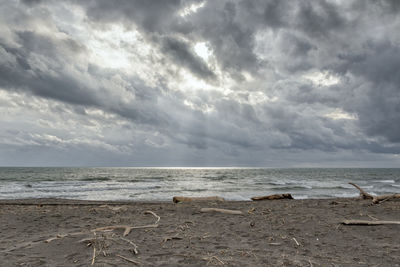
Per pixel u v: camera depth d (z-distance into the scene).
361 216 7.15
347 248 4.41
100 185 31.45
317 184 34.91
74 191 24.05
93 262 3.50
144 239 4.86
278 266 3.54
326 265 3.60
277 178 54.50
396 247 4.41
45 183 33.91
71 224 6.38
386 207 8.70
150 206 10.38
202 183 36.81
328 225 6.07
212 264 3.57
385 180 47.34
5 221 6.81
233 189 26.34
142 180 44.47
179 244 4.57
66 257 3.71
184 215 7.77
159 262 3.61
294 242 4.80
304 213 7.86
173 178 52.91
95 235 4.87
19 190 24.56
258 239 5.02
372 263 3.69
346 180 46.53
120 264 3.48
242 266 3.51
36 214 8.01
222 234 5.39
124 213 8.23
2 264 3.43
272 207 9.62
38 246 4.20
